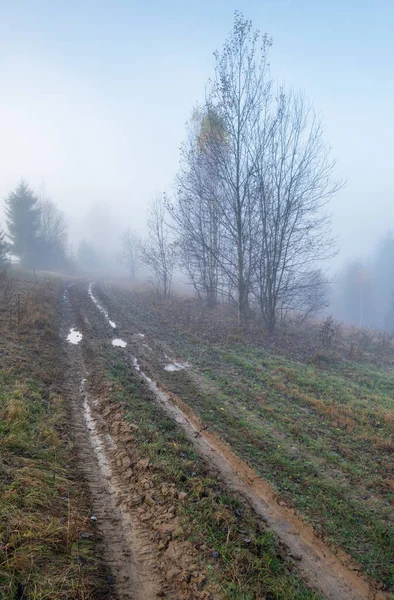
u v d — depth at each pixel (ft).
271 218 64.75
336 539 16.34
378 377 44.37
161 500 17.63
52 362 36.22
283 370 41.16
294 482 20.51
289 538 16.44
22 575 12.37
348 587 14.07
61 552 13.98
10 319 46.09
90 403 29.27
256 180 61.98
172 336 55.01
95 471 20.27
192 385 35.12
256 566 14.16
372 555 15.58
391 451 24.98
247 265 68.13
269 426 27.48
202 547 14.79
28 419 22.85
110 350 44.14
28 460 18.76
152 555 14.74
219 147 62.54
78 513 16.31
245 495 19.17
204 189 67.87
